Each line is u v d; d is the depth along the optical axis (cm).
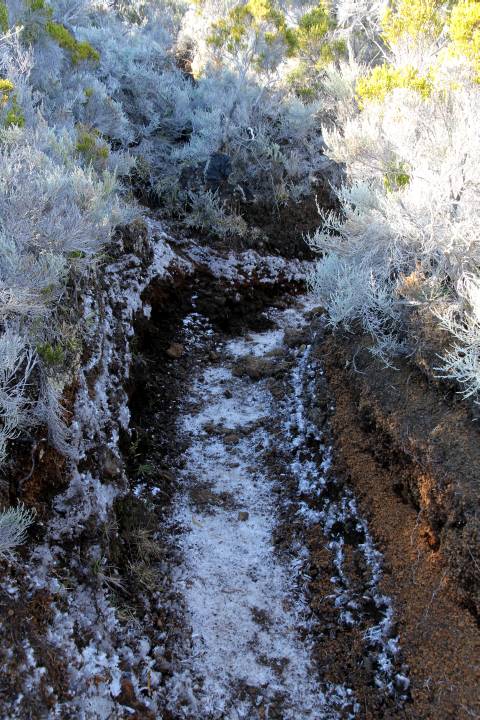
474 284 385
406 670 308
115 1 1244
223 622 357
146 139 830
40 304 337
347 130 564
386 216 483
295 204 845
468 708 270
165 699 308
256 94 885
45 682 246
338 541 397
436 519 332
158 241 667
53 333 360
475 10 525
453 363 333
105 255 486
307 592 377
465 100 475
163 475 454
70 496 332
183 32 1105
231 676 329
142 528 394
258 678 330
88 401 380
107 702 269
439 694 286
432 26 645
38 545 303
